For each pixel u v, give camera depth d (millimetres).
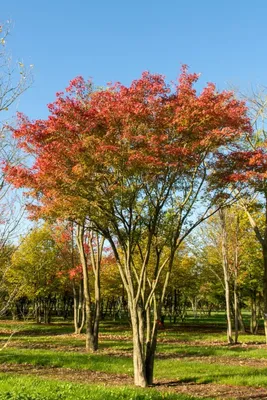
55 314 61094
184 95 10945
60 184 10695
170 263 12484
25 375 12047
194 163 11086
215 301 40688
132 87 11086
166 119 10773
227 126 10961
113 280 35250
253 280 28797
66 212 11703
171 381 12102
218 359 16219
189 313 72500
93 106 11719
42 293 33438
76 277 28766
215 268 33000
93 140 10211
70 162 10633
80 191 10969
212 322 45031
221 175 12055
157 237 13141
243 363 15211
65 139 10758
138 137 10242
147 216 12023
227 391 10875
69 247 31438
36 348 18766
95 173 10727
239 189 12492
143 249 23109
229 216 26094
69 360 14828
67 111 10734
